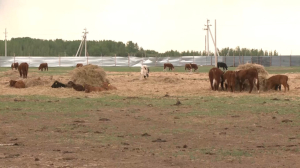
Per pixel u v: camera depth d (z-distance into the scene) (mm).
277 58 84438
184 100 22047
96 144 11703
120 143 11867
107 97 23391
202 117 16562
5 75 43469
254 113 17438
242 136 12961
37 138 12516
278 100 21688
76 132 13531
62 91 26422
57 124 15000
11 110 18234
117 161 9742
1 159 9828
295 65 83438
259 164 9547
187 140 12375
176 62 88875
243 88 26719
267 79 26609
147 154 10492
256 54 124000
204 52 117250
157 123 15344
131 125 14930
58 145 11547
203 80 36438
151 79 36031
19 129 13977
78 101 21500
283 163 9641
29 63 90000
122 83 33000
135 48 184625
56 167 9133
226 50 123312
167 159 9969
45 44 180125
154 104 20484
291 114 17094
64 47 182125
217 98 22922
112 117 16688
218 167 9281
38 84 30141
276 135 13117
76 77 28922
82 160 9805
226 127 14492
